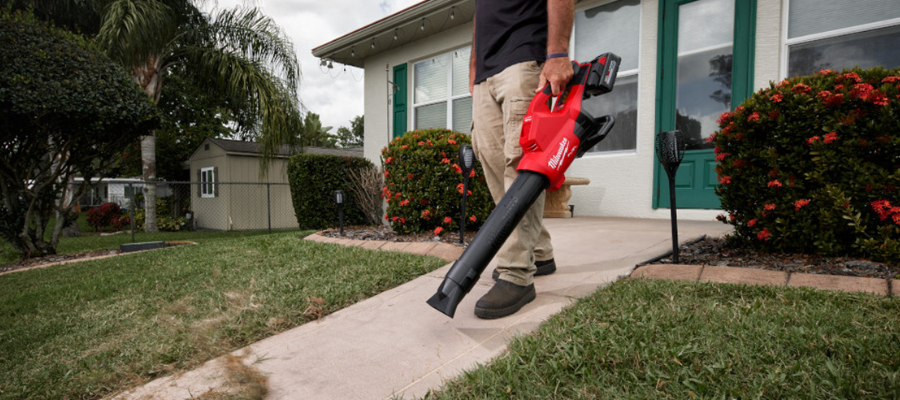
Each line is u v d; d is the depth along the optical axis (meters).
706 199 4.84
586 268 2.38
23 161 5.48
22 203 5.55
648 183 5.29
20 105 4.49
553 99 1.65
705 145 4.94
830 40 4.32
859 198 2.15
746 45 4.64
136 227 13.29
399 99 8.31
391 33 7.64
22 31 4.80
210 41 9.26
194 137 16.09
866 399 0.95
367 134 8.92
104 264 3.97
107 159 5.91
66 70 4.95
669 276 2.13
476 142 1.92
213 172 13.38
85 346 1.84
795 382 1.05
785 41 4.50
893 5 4.02
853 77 2.23
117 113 5.21
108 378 1.49
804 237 2.30
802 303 1.58
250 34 9.05
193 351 1.68
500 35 1.74
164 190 17.02
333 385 1.35
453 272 1.14
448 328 1.70
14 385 1.50
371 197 6.99
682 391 1.05
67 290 2.93
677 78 5.11
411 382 1.33
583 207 5.86
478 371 1.26
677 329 1.39
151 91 9.27
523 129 1.27
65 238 9.98
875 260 2.10
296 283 2.50
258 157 13.23
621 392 1.07
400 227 4.18
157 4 8.26
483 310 1.72
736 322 1.42
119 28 7.76
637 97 5.44
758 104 2.46
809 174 2.22
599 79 1.34
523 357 1.32
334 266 2.90
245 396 1.29
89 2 9.99
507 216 1.17
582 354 1.28
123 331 1.99
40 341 1.95
